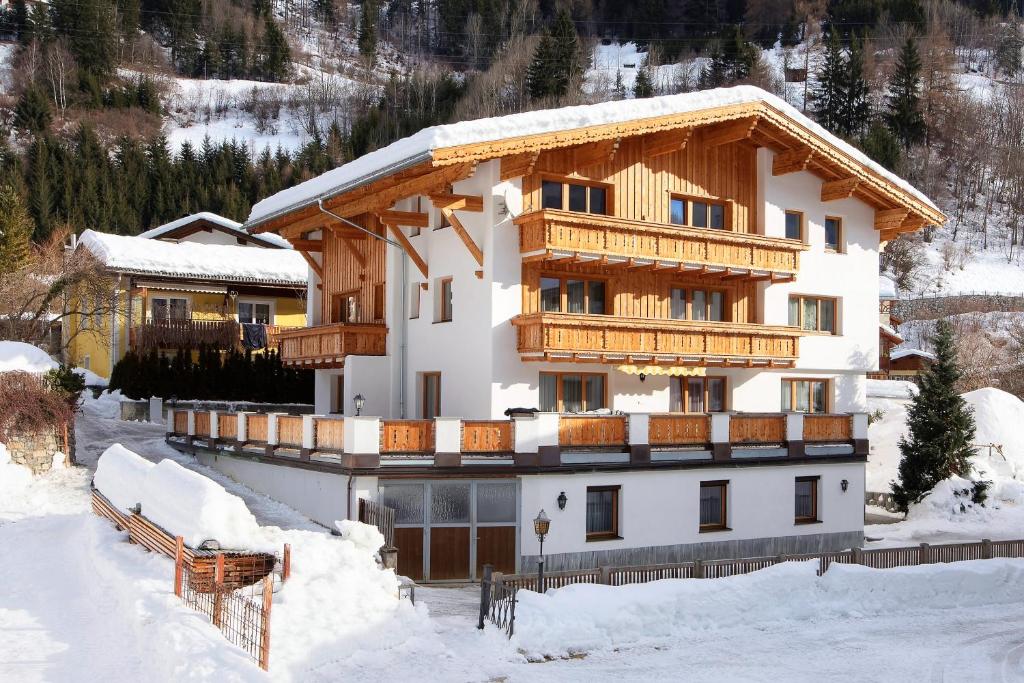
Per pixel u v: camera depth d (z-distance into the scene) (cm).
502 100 10656
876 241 2969
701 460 2280
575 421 2122
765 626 1764
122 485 1986
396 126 11075
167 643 1268
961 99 12019
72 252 4106
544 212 2164
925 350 7194
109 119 11731
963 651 1645
